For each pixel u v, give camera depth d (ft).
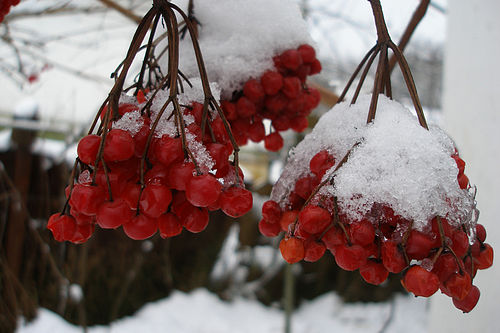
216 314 3.35
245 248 3.71
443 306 1.28
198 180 0.59
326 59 3.29
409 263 0.60
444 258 0.59
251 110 0.85
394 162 0.61
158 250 3.40
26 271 2.39
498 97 1.03
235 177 0.64
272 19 0.87
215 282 3.57
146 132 0.62
